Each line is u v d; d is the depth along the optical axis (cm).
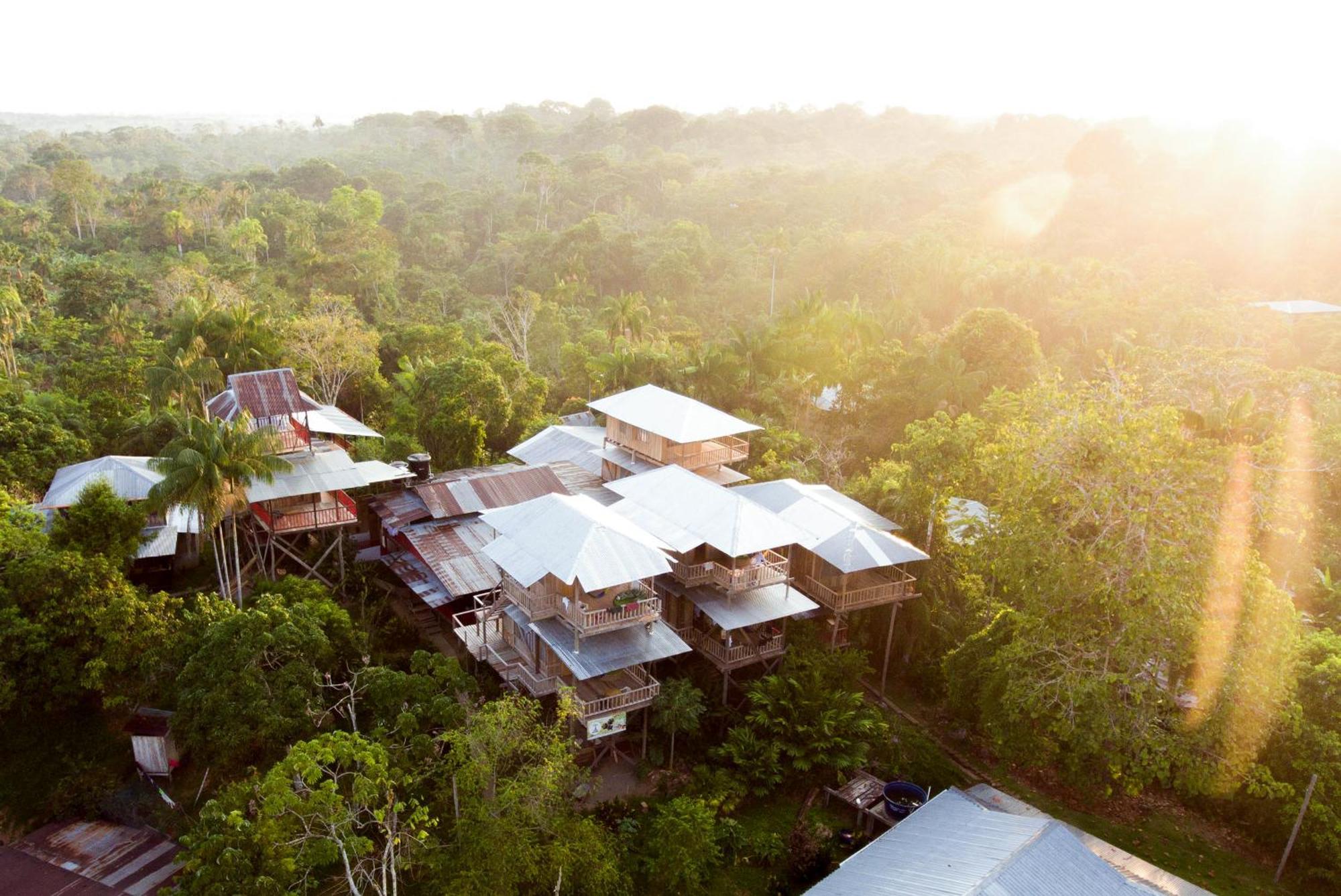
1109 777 3112
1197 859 3027
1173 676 2912
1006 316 6650
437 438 5681
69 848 2870
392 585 4431
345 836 2314
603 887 2578
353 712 2844
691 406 4953
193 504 3456
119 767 3147
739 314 11175
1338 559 4288
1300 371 5456
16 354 6462
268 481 3728
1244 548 2902
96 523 3462
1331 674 2981
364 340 7025
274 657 2939
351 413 7056
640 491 4162
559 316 9531
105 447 5009
